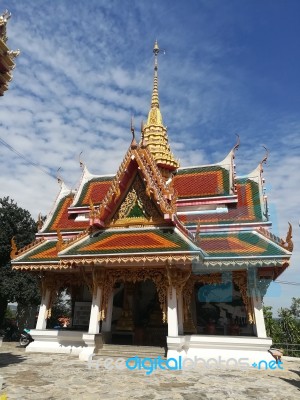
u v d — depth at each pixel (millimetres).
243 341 16469
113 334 20328
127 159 18719
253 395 10328
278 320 33594
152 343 20000
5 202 29719
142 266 17062
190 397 9781
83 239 18547
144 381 11828
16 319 31922
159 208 18141
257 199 21984
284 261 16328
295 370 15562
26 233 29234
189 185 24141
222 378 12969
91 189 26750
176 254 15484
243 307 19422
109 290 17781
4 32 10156
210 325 19219
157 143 28016
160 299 16641
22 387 10258
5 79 10648
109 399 9266
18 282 26625
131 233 18016
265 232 18438
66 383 11094
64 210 26172
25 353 18453
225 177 23688
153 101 31344
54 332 19203
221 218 21141
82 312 21734
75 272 20469
